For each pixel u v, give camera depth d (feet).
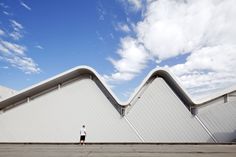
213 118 64.59
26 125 65.98
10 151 38.55
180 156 30.66
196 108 65.21
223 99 65.57
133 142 63.26
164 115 65.10
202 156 30.76
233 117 64.39
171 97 65.98
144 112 65.31
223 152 36.35
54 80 63.93
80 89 67.51
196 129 64.28
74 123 65.51
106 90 66.90
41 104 67.15
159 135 63.98
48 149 42.52
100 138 64.13
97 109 66.03
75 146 51.11
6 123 66.28
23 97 66.90
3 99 62.28
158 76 67.36
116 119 65.10
